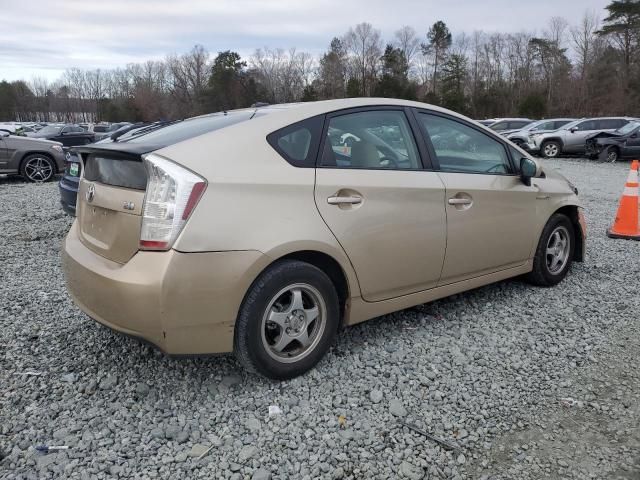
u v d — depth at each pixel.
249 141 2.84
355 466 2.35
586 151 19.52
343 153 3.14
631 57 56.34
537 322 3.87
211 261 2.56
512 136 21.45
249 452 2.41
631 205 6.46
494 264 4.00
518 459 2.42
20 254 5.65
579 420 2.71
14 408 2.72
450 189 3.56
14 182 12.27
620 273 5.04
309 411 2.73
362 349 3.40
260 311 2.76
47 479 2.23
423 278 3.50
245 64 69.88
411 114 3.59
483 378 3.09
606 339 3.62
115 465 2.32
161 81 85.25
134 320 2.58
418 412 2.76
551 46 65.94
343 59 75.38
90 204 3.03
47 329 3.65
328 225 2.95
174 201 2.54
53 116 95.69
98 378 3.01
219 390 2.90
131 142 3.01
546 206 4.37
